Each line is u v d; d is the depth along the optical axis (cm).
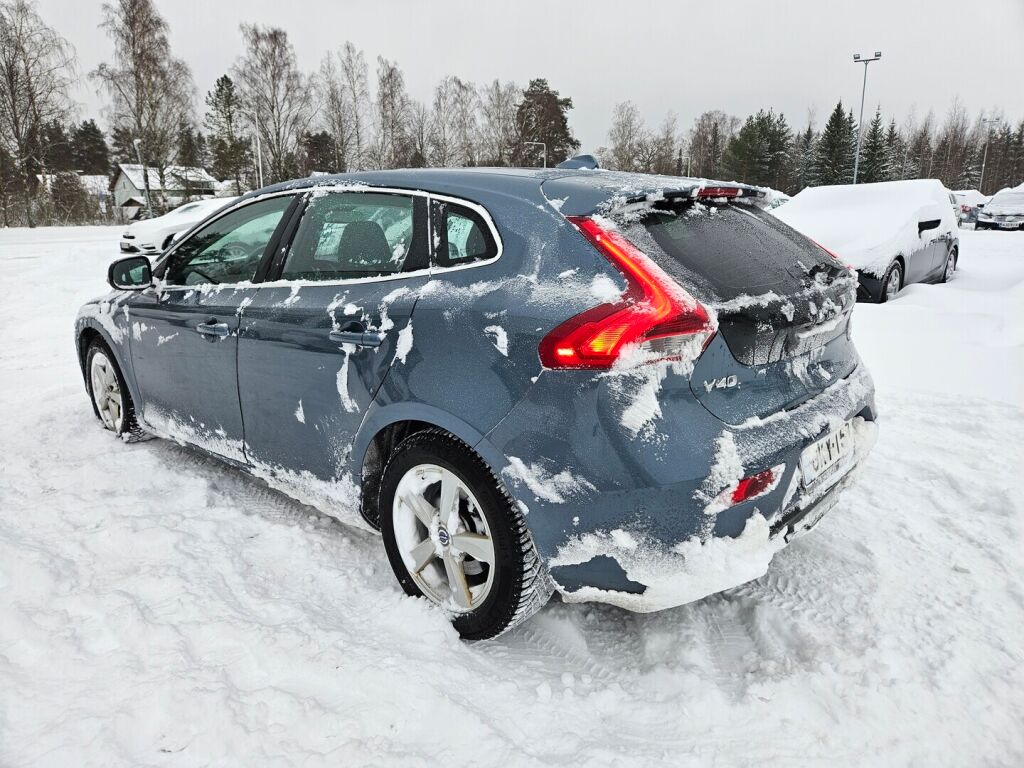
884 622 233
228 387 299
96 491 328
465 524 224
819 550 280
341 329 243
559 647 229
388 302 232
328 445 258
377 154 5722
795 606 244
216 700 189
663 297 184
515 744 184
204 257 325
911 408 441
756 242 231
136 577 250
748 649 226
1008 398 448
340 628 229
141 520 291
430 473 229
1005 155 7825
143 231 1296
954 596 248
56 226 3331
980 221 2116
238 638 217
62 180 3622
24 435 408
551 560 198
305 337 257
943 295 723
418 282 229
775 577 262
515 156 6762
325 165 5725
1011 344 542
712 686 204
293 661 208
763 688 203
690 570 185
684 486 183
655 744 185
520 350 196
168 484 338
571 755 181
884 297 738
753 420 197
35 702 188
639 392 182
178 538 279
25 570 246
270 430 283
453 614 230
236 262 307
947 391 468
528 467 195
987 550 278
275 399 276
